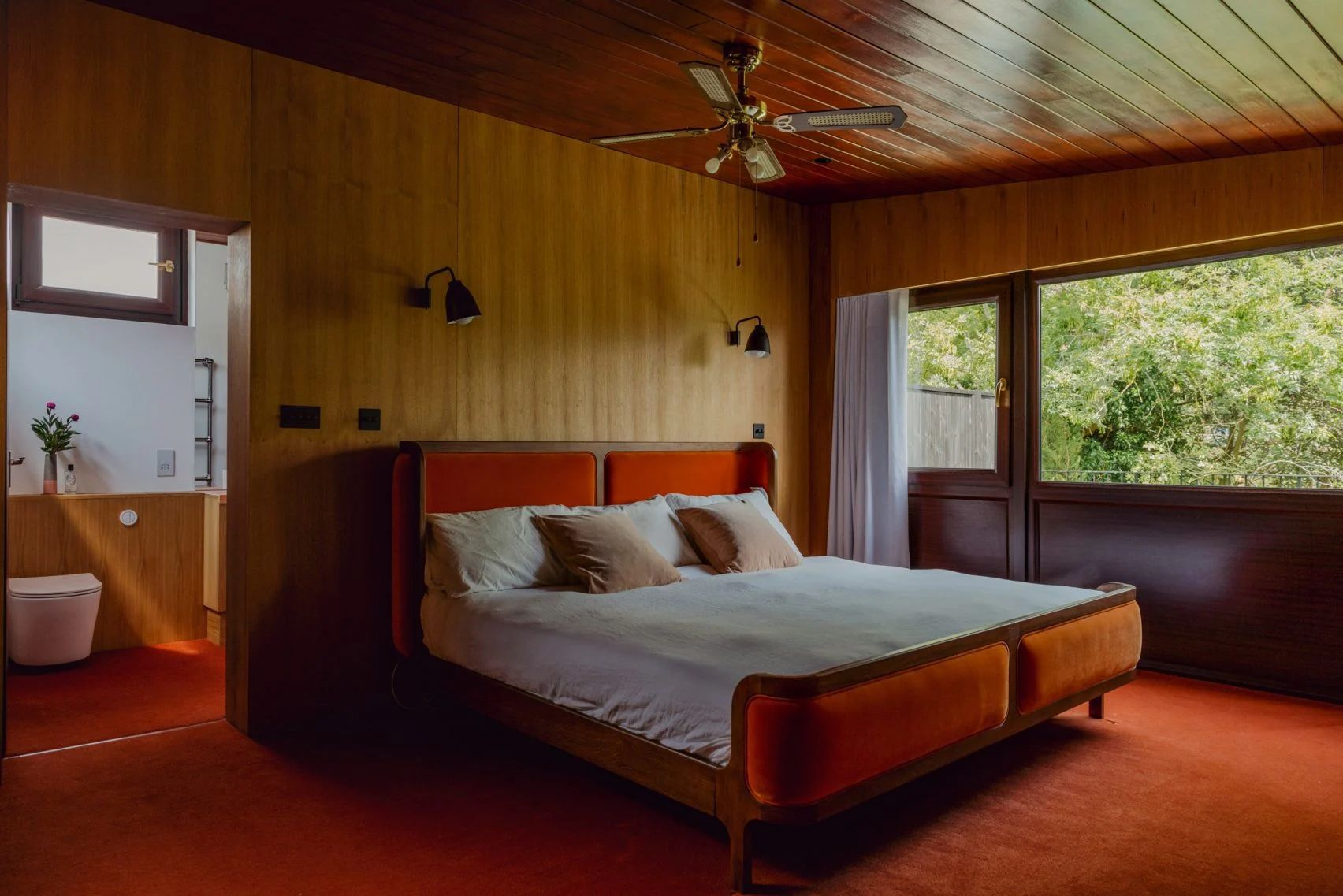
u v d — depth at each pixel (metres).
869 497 5.32
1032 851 2.40
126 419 5.22
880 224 5.34
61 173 2.92
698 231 4.99
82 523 4.67
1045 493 4.76
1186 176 4.21
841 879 2.24
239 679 3.43
